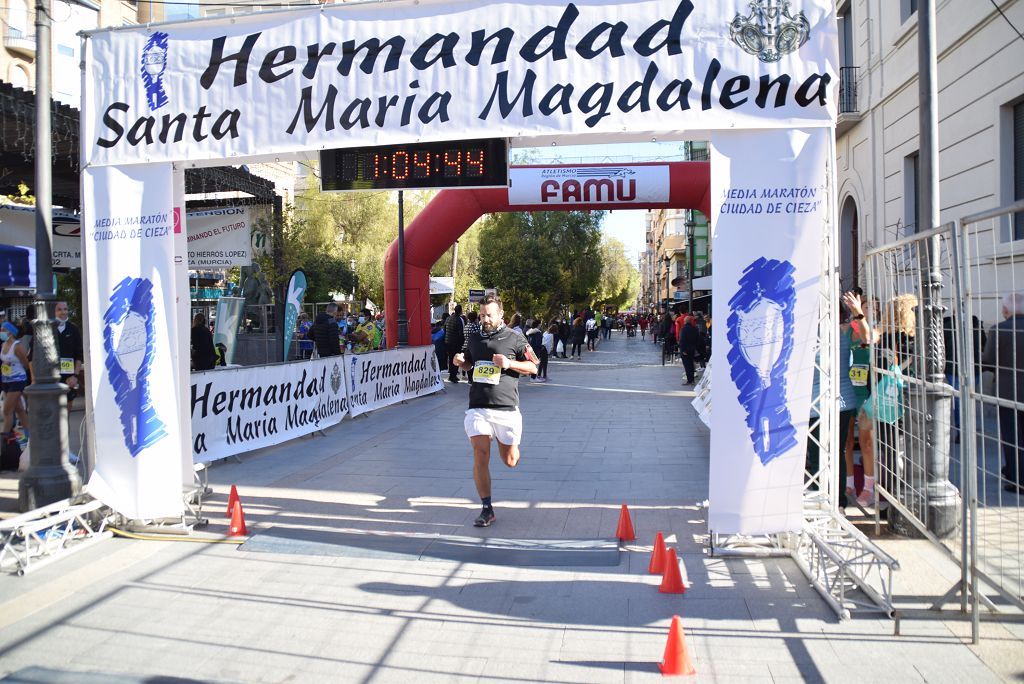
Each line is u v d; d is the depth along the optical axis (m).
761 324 5.19
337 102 5.88
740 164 5.21
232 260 14.71
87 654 4.18
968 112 12.39
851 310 6.34
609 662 3.98
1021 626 4.29
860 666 3.86
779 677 3.77
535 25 5.52
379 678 3.87
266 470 8.80
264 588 5.11
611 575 5.23
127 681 3.87
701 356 24.88
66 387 6.96
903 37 14.74
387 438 10.95
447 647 4.19
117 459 6.27
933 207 5.47
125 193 6.27
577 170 14.72
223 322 15.14
